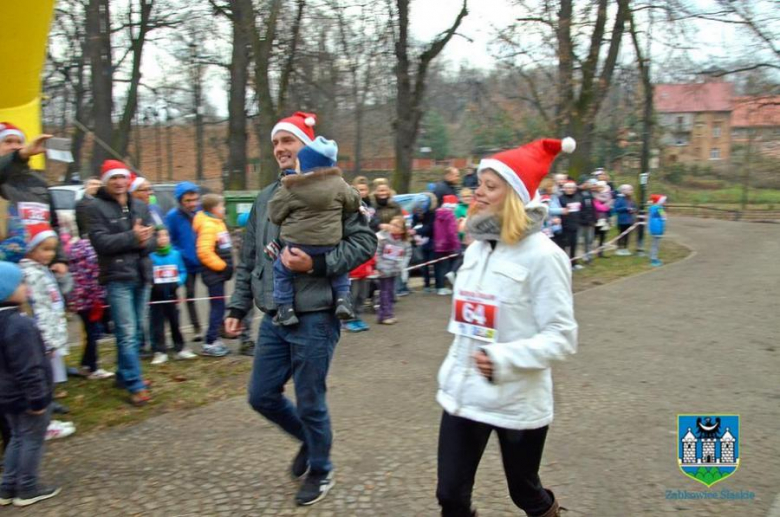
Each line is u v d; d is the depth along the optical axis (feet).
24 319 11.80
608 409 16.25
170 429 15.24
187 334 25.22
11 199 14.78
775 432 14.74
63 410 16.11
